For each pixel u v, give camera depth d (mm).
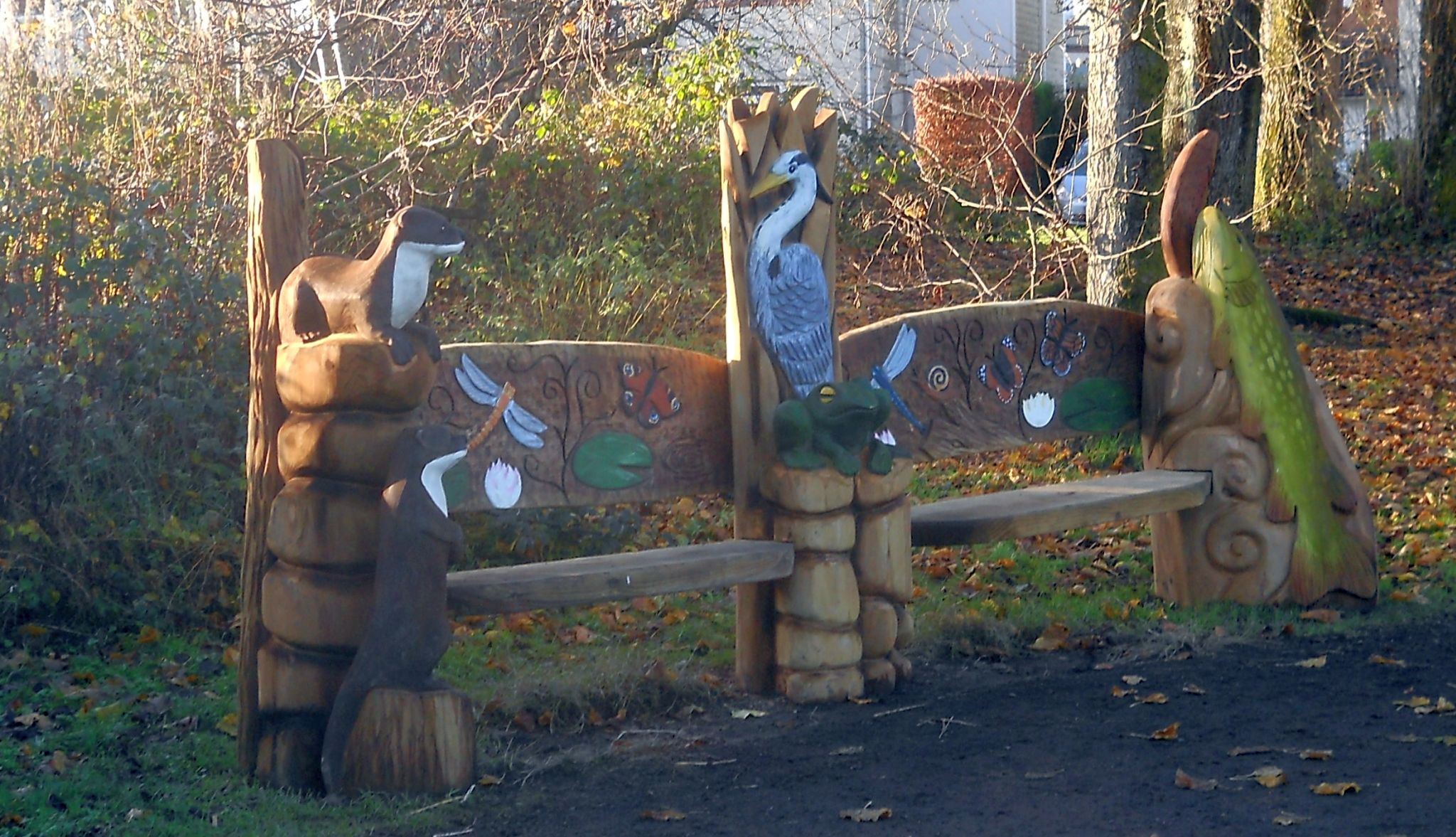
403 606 4371
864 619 5695
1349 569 6852
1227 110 13609
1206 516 6992
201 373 7125
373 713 4371
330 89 10484
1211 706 5500
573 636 6559
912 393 6512
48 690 5492
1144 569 7816
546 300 9484
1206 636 6500
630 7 11938
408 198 10070
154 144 8117
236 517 7031
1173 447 7117
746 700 5629
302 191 4625
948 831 4227
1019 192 14781
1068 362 7078
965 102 13008
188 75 8758
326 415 4410
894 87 13234
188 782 4598
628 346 5602
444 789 4453
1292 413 6969
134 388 6895
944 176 12781
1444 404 11312
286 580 4453
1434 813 4305
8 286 6645
